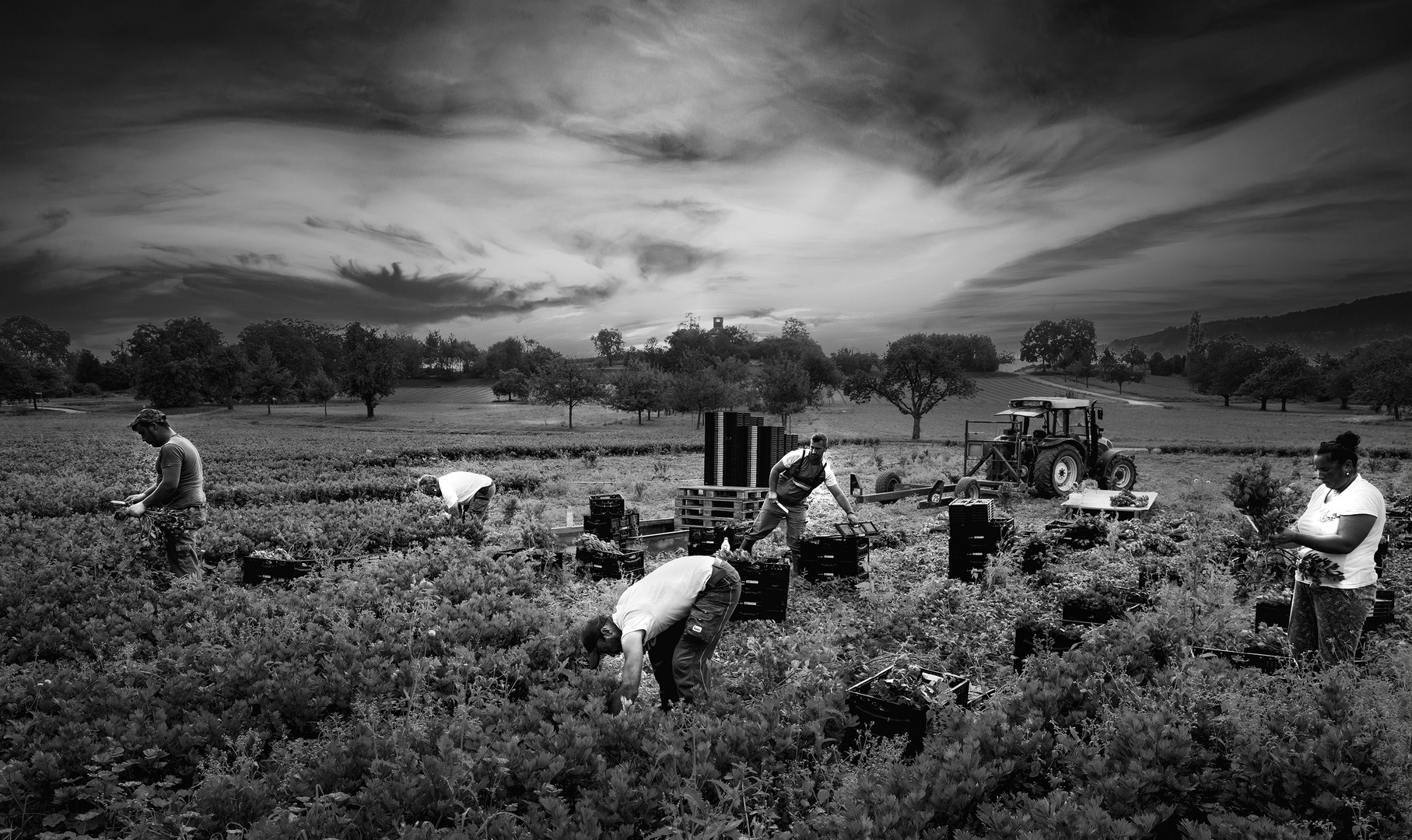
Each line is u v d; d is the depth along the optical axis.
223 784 3.83
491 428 61.16
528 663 5.94
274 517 12.80
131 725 4.45
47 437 45.19
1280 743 4.07
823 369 76.94
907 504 17.30
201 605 7.24
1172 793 3.96
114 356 145.62
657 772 4.07
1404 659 6.05
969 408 94.19
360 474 24.52
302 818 3.59
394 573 8.85
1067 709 4.88
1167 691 4.71
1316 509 5.84
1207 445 36.16
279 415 84.06
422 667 5.59
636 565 10.13
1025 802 3.74
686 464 29.08
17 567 8.94
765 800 4.11
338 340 175.75
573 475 24.75
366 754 4.26
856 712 5.02
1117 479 19.22
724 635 7.66
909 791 3.85
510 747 4.10
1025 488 17.22
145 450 34.03
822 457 9.80
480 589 8.15
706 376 63.03
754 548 9.40
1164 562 9.45
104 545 9.76
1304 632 5.95
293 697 5.13
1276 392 86.12
